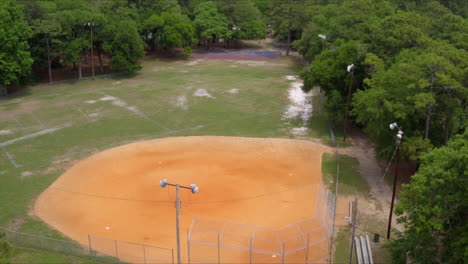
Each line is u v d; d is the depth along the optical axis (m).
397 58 44.53
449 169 24.77
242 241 30.75
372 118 41.28
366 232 32.56
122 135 52.59
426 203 24.94
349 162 45.28
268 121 58.53
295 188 39.25
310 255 29.25
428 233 25.41
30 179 40.94
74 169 43.03
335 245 30.64
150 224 33.00
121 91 73.12
